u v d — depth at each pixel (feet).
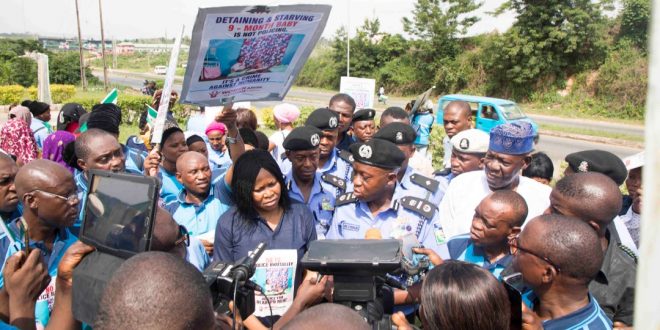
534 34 98.17
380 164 8.99
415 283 7.68
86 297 5.15
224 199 11.06
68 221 7.93
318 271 5.90
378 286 6.20
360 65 140.97
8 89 83.35
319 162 13.73
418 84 128.98
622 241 9.05
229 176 10.48
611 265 7.45
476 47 121.08
